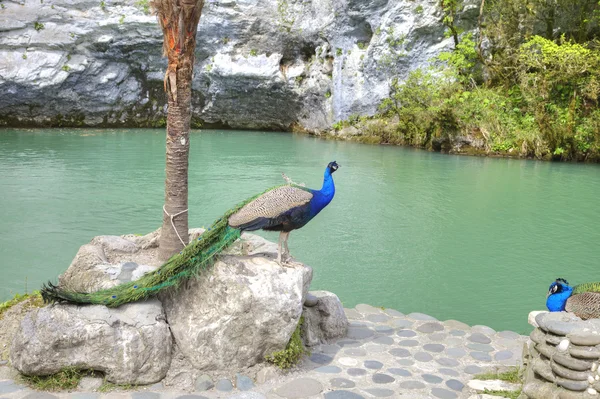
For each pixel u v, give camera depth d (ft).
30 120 80.07
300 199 15.60
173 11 16.83
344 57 76.54
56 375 14.42
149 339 14.74
